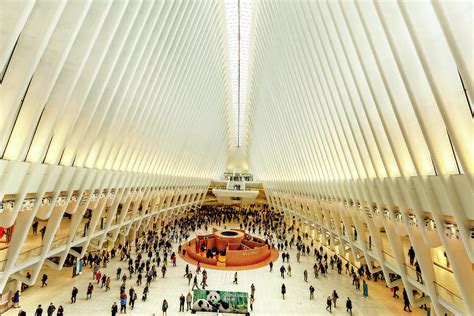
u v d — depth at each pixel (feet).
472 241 20.84
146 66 42.14
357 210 44.70
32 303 37.70
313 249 75.87
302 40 46.01
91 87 32.73
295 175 80.18
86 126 33.17
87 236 45.62
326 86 42.42
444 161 21.71
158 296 43.04
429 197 24.16
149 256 57.21
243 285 49.55
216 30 73.87
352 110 36.01
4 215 25.85
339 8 30.01
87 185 37.93
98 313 36.35
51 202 31.40
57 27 23.27
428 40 18.60
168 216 98.27
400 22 21.42
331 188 54.13
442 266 37.70
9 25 17.98
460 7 15.42
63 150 32.89
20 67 20.98
